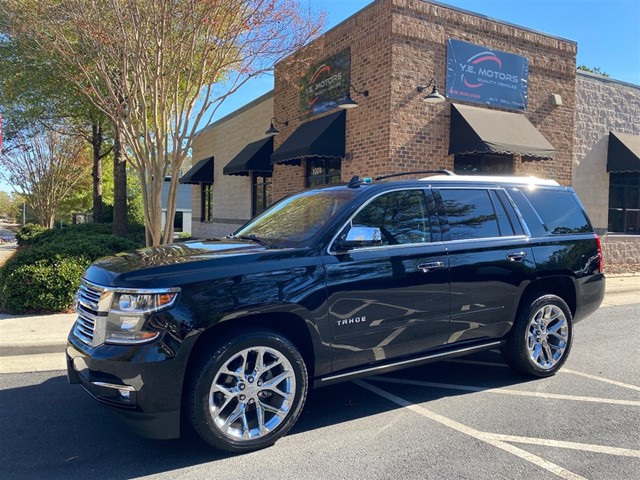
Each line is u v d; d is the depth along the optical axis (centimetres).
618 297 1041
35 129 1994
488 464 342
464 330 459
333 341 387
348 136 1198
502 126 1108
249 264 364
